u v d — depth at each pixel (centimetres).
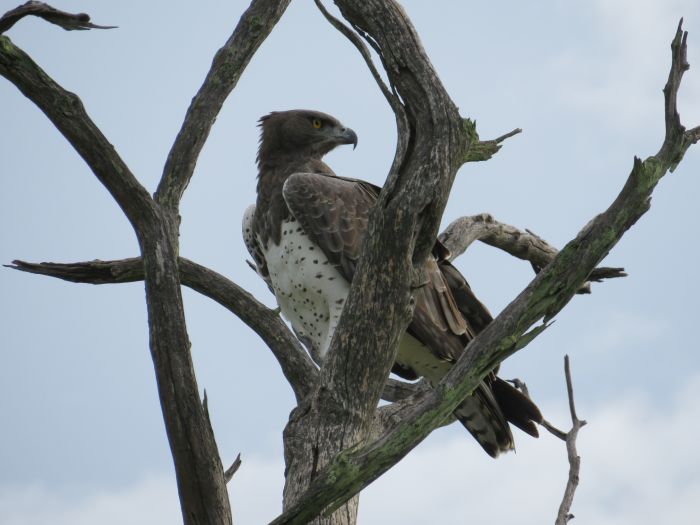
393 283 908
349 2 905
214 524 855
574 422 1046
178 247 916
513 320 827
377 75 905
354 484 795
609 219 829
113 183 876
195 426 849
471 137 896
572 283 832
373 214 903
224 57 1063
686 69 829
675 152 833
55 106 847
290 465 969
